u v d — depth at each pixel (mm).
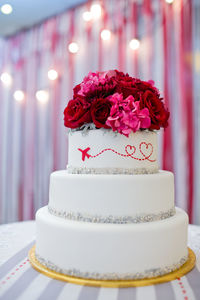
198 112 3271
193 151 3086
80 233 1339
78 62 3787
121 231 1307
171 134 3189
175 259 1439
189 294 1223
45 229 1480
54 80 3994
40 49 4211
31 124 4227
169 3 3244
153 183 1430
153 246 1347
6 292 1254
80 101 1545
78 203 1433
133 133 1473
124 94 1516
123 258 1311
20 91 4191
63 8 3848
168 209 1521
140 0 3457
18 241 2059
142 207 1399
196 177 3178
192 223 3035
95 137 1481
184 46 3156
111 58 3557
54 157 3936
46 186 4051
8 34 4492
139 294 1218
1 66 4504
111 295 1208
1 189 4445
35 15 4012
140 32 3436
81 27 3771
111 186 1381
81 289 1265
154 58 3332
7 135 4465
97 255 1319
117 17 3520
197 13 3250
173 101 3201
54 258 1431
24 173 4266
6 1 3600
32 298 1198
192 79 3137
